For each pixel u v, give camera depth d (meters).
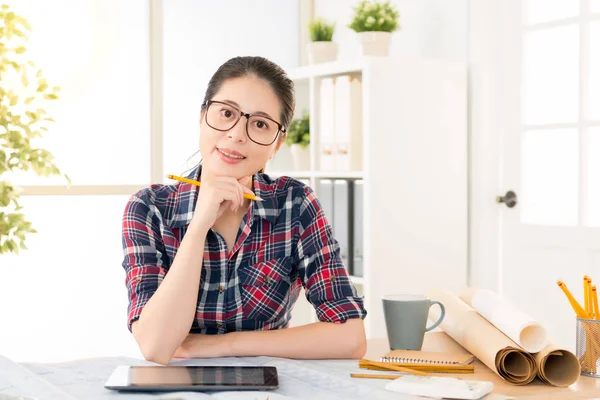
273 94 1.45
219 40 3.66
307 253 1.57
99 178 3.35
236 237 1.54
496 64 2.96
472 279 3.02
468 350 1.42
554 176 2.78
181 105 3.55
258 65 1.45
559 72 2.75
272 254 1.55
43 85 3.05
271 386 1.09
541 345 1.23
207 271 1.51
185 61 3.56
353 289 1.54
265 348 1.40
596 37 2.62
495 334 1.29
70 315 3.30
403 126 2.87
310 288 1.55
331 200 3.07
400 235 2.87
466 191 3.01
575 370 1.21
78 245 3.31
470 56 3.00
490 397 1.08
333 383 1.16
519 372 1.24
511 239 2.94
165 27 3.51
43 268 3.24
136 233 1.51
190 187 1.54
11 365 1.18
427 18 3.19
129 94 3.41
